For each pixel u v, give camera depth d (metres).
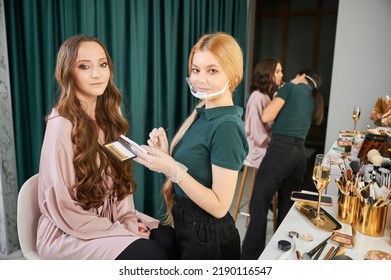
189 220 1.13
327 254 0.97
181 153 1.13
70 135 1.18
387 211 1.12
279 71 2.61
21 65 1.98
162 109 2.85
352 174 1.19
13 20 1.88
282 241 1.03
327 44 5.41
